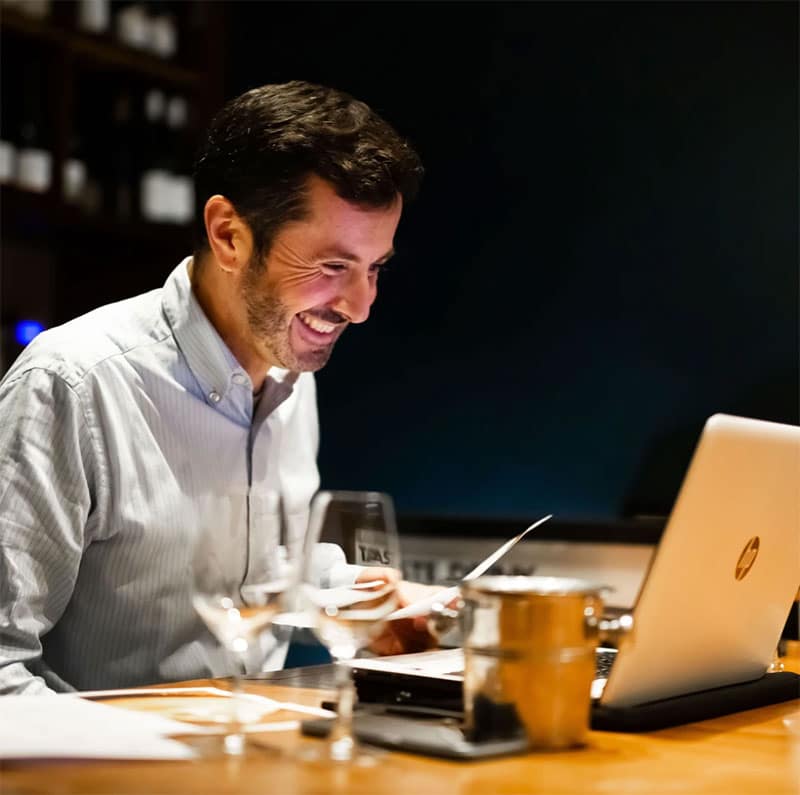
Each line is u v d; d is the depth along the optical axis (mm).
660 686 1174
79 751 911
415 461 4012
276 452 1911
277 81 4219
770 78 3555
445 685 1185
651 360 3709
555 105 3848
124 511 1648
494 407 3916
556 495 3824
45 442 1582
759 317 3562
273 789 858
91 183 3537
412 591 1635
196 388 1738
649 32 3723
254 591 1058
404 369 4047
